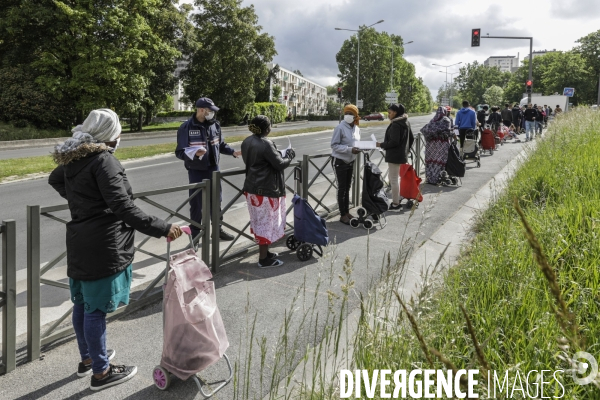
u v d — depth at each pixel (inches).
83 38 1201.4
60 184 122.7
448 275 150.7
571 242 144.4
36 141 1035.3
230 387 117.0
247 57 1796.3
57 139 1102.4
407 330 94.8
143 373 124.7
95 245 110.6
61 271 206.5
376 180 264.2
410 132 310.3
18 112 1218.0
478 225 241.9
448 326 107.5
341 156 272.5
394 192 308.8
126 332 147.3
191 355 114.0
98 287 112.1
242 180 475.2
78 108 1231.5
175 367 114.6
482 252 166.6
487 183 398.9
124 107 1326.3
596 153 273.0
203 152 217.0
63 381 120.4
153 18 1385.3
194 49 1593.3
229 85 1795.0
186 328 113.8
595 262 129.0
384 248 228.4
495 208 243.1
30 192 419.5
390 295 106.0
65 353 134.4
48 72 1238.3
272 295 173.6
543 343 95.3
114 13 1211.2
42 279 130.6
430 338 90.8
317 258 215.8
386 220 284.7
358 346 98.0
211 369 125.3
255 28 1798.7
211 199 196.1
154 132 1355.8
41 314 161.2
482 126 682.2
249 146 197.5
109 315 155.1
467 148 503.8
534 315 108.0
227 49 1759.4
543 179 245.0
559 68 3189.0
